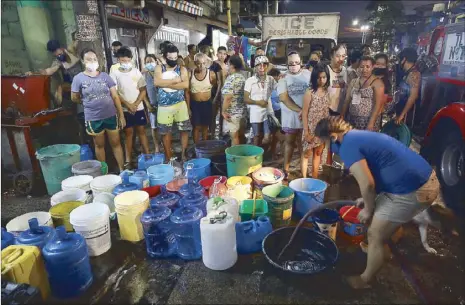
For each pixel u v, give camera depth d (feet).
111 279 8.04
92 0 10.83
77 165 12.17
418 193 6.44
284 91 12.31
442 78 15.21
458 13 17.16
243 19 57.26
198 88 15.81
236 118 14.33
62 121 15.06
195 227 8.61
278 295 7.36
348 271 8.08
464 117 10.05
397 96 15.71
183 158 15.58
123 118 13.89
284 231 8.94
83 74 12.45
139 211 9.33
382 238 6.88
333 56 12.84
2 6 8.71
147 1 21.66
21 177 12.90
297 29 24.58
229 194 10.35
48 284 7.48
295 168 14.94
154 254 8.79
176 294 7.50
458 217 10.39
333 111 12.17
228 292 7.50
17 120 12.71
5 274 6.35
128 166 15.33
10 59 11.62
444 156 11.37
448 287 7.47
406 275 7.87
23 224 8.90
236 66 13.99
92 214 8.77
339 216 9.43
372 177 6.43
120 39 21.89
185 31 32.76
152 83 16.60
